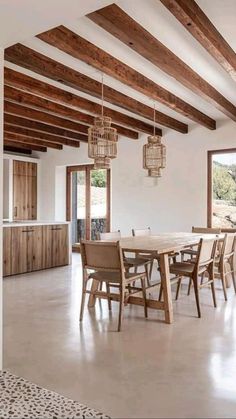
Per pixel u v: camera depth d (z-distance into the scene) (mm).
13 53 3609
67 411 2008
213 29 3232
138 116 6398
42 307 4094
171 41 3566
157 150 5387
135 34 3197
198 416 1961
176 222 7094
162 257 3623
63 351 2855
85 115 6172
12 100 5008
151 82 4703
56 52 3854
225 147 6547
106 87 4883
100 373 2475
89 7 2033
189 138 6945
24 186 8852
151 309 4047
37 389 2256
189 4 2818
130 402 2102
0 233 2551
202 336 3186
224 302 4340
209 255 4051
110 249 3424
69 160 8711
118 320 3588
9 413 1991
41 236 6336
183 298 4520
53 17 2119
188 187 6957
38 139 7688
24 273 6008
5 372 2492
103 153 4715
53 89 4973
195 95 5266
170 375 2443
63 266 6703
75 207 8977
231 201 6531
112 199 7945
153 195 7371
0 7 1990
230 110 5527
